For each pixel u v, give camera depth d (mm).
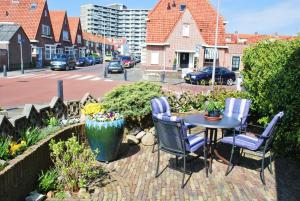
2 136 5402
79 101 9109
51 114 7699
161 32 37406
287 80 6906
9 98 15180
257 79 8086
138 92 8367
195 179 5906
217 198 5195
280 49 7695
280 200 5184
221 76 26812
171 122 5484
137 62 68062
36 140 5750
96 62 55500
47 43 45906
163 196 5223
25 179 4973
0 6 44719
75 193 5262
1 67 32781
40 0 44938
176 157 6496
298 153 6969
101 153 6500
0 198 4234
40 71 33625
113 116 6637
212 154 6969
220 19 38438
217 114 6516
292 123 6969
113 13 111625
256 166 6625
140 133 8062
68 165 5684
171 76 33938
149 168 6387
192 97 10125
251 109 8562
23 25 42719
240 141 6145
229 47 40000
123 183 5672
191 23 36562
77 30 59969
